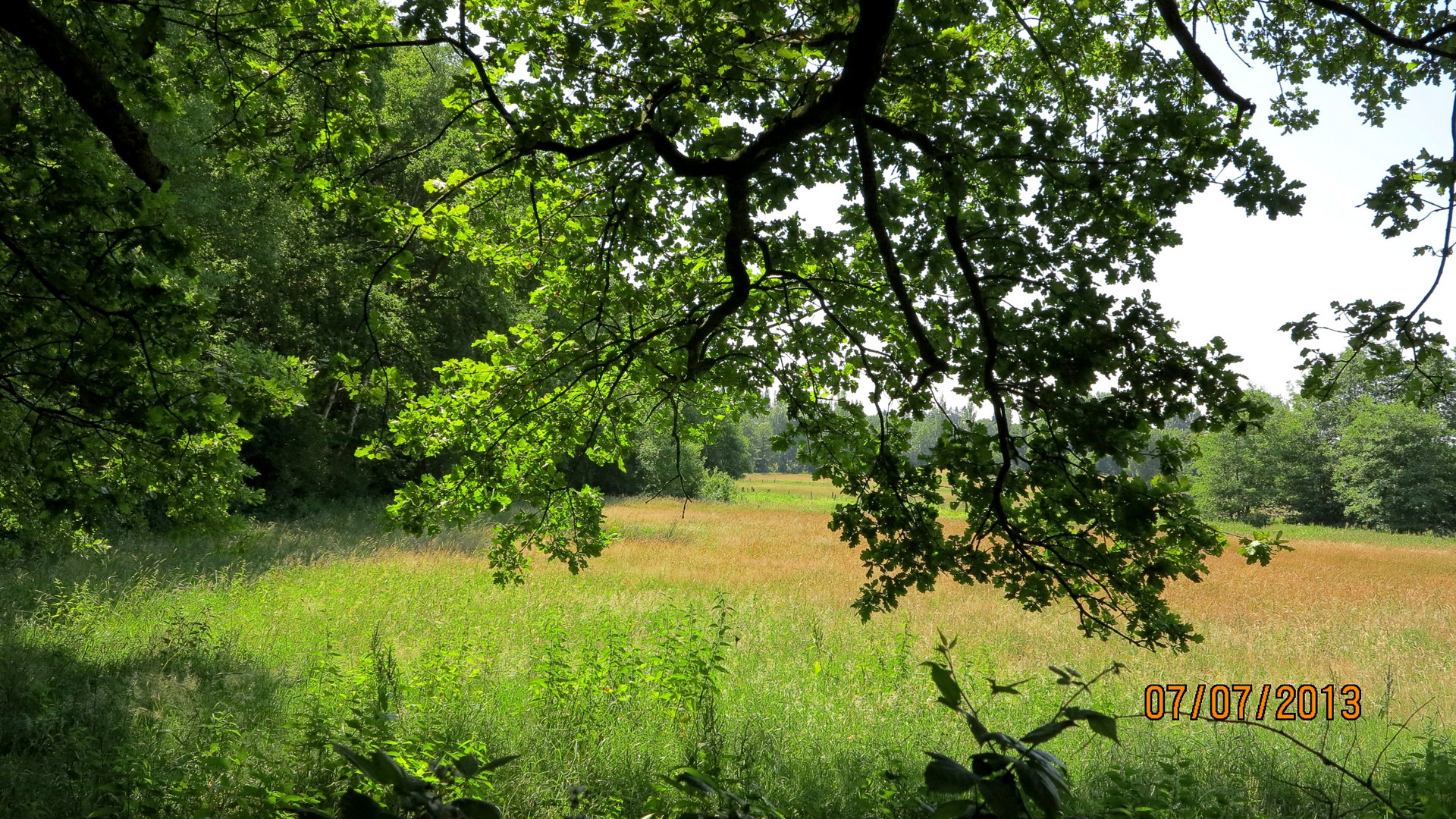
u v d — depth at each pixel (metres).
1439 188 4.12
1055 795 1.20
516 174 6.48
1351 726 8.73
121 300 4.85
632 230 6.29
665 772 6.35
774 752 7.12
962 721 8.39
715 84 5.38
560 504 8.08
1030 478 5.45
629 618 12.41
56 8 5.95
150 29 5.11
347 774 5.18
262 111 6.18
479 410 7.56
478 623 12.06
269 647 10.16
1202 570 5.30
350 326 21.20
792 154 5.28
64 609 10.98
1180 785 5.79
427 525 7.65
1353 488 56.44
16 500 7.54
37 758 6.23
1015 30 6.75
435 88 25.20
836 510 6.22
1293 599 19.50
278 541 19.50
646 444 44.06
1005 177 4.88
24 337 4.98
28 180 4.73
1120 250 4.93
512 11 5.64
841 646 11.72
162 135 13.67
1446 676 11.68
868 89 4.49
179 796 4.95
